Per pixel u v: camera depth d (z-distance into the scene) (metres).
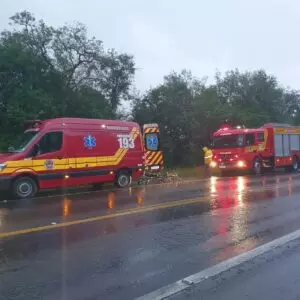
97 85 28.95
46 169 13.69
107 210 10.18
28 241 7.16
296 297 4.72
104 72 29.03
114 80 29.81
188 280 5.26
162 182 17.98
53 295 4.78
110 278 5.33
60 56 26.48
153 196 12.77
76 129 14.61
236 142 22.89
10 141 21.56
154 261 6.04
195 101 33.44
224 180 18.59
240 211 10.02
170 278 5.34
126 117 32.31
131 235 7.58
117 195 13.19
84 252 6.49
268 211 10.03
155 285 5.09
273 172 25.45
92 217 9.25
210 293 4.84
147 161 20.30
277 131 24.86
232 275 5.46
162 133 32.81
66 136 14.27
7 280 5.27
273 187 15.15
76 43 27.27
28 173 13.30
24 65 23.78
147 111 33.25
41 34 26.05
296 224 8.55
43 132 13.78
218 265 5.86
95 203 11.41
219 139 23.52
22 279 5.30
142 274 5.48
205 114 32.97
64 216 9.42
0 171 12.74
